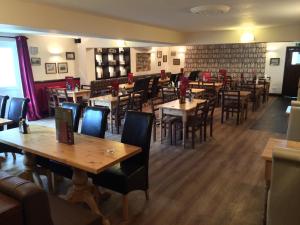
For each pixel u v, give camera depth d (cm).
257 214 262
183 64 1223
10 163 395
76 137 283
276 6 391
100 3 373
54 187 317
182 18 502
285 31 618
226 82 826
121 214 263
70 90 673
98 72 900
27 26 365
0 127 401
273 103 896
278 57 1017
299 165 162
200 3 374
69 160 217
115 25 519
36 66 711
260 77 983
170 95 592
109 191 307
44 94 733
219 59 1130
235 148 457
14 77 678
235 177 345
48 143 261
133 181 257
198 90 664
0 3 331
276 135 530
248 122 639
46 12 388
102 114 306
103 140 273
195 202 285
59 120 262
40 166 314
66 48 790
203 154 429
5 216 122
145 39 607
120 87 731
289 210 174
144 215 262
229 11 429
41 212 136
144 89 786
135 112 287
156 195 300
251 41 664
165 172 362
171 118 484
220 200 289
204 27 641
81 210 190
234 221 252
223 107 634
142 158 276
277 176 172
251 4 378
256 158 410
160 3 374
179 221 252
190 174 355
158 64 1193
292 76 1008
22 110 410
